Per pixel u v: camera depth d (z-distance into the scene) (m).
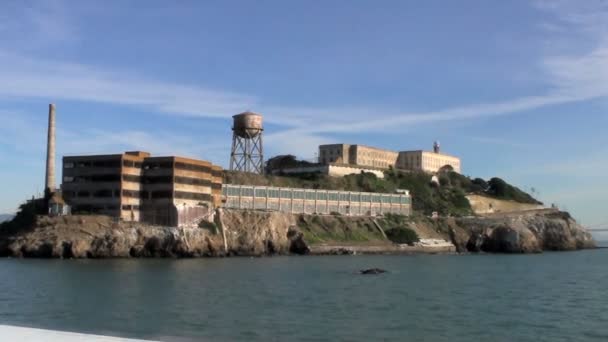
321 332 75.44
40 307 89.88
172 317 82.94
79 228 192.00
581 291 118.94
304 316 85.38
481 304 99.06
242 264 173.62
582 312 92.19
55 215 197.88
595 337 75.12
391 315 87.44
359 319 83.94
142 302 95.06
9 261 172.12
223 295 103.75
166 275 134.75
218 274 139.38
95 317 82.56
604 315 89.62
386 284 125.69
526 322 83.81
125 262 173.62
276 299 100.38
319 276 139.62
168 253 198.88
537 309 94.62
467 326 80.56
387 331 76.69
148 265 162.62
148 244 197.62
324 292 110.38
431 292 113.62
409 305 96.75
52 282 118.81
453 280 137.75
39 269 146.25
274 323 80.12
